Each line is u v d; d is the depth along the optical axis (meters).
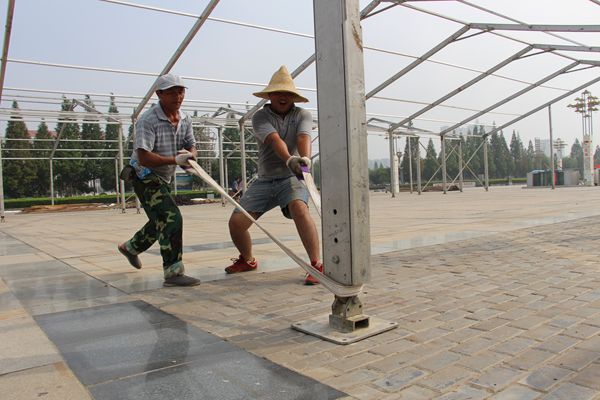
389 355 2.08
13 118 16.41
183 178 42.12
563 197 16.84
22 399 1.71
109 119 18.02
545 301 2.92
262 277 4.05
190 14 10.35
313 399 1.66
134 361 2.08
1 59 10.78
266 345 2.27
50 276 4.43
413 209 13.56
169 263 3.75
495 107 22.77
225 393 1.72
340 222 2.41
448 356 2.04
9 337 2.47
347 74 2.30
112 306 3.13
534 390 1.68
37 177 48.19
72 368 2.02
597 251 4.70
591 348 2.08
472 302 2.96
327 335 2.34
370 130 25.12
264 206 4.10
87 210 27.33
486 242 5.65
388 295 3.22
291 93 3.75
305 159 3.02
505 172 87.69
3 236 10.04
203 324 2.66
